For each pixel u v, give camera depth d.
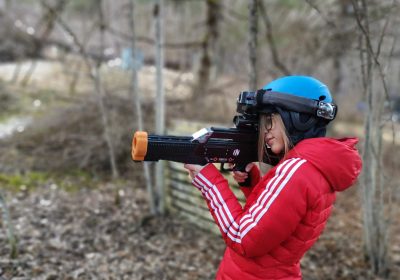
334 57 5.98
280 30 6.75
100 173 5.40
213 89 7.05
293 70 6.56
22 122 7.20
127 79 8.23
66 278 2.83
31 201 4.30
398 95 8.77
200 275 3.14
